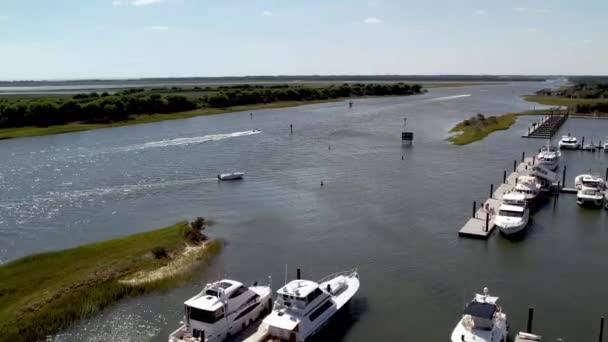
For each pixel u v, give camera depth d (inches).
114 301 1633.9
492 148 4276.6
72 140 4781.0
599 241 2166.6
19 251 2068.2
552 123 5452.8
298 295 1421.0
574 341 1406.3
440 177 3245.6
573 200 2783.0
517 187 2694.4
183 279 1792.6
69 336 1439.5
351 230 2290.8
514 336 1427.2
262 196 2849.4
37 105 5654.5
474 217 2397.9
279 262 1947.6
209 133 5216.5
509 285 1752.0
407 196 2817.4
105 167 3572.8
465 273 1846.7
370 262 1942.7
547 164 3410.4
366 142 4645.7
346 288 1637.6
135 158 3890.3
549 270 1876.2
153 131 5378.9
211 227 2340.1
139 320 1529.3
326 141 4717.0
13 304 1566.2
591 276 1827.0
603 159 3919.8
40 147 4392.2
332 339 1433.3
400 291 1710.1
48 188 3016.7
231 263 1936.5
